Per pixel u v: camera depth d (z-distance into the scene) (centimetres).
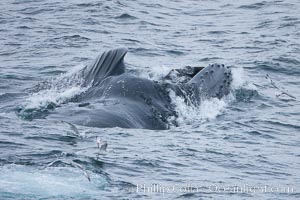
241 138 7312
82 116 7456
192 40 12475
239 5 15725
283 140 7369
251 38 12638
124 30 12962
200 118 8094
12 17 13650
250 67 10619
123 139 6912
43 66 10225
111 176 5759
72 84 8462
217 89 8575
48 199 5125
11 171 5531
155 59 10988
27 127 7012
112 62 8300
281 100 9038
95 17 13738
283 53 11425
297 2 15838
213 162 6438
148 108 7925
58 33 12462
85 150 6338
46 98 8119
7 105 8050
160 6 15400
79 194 5266
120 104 7825
